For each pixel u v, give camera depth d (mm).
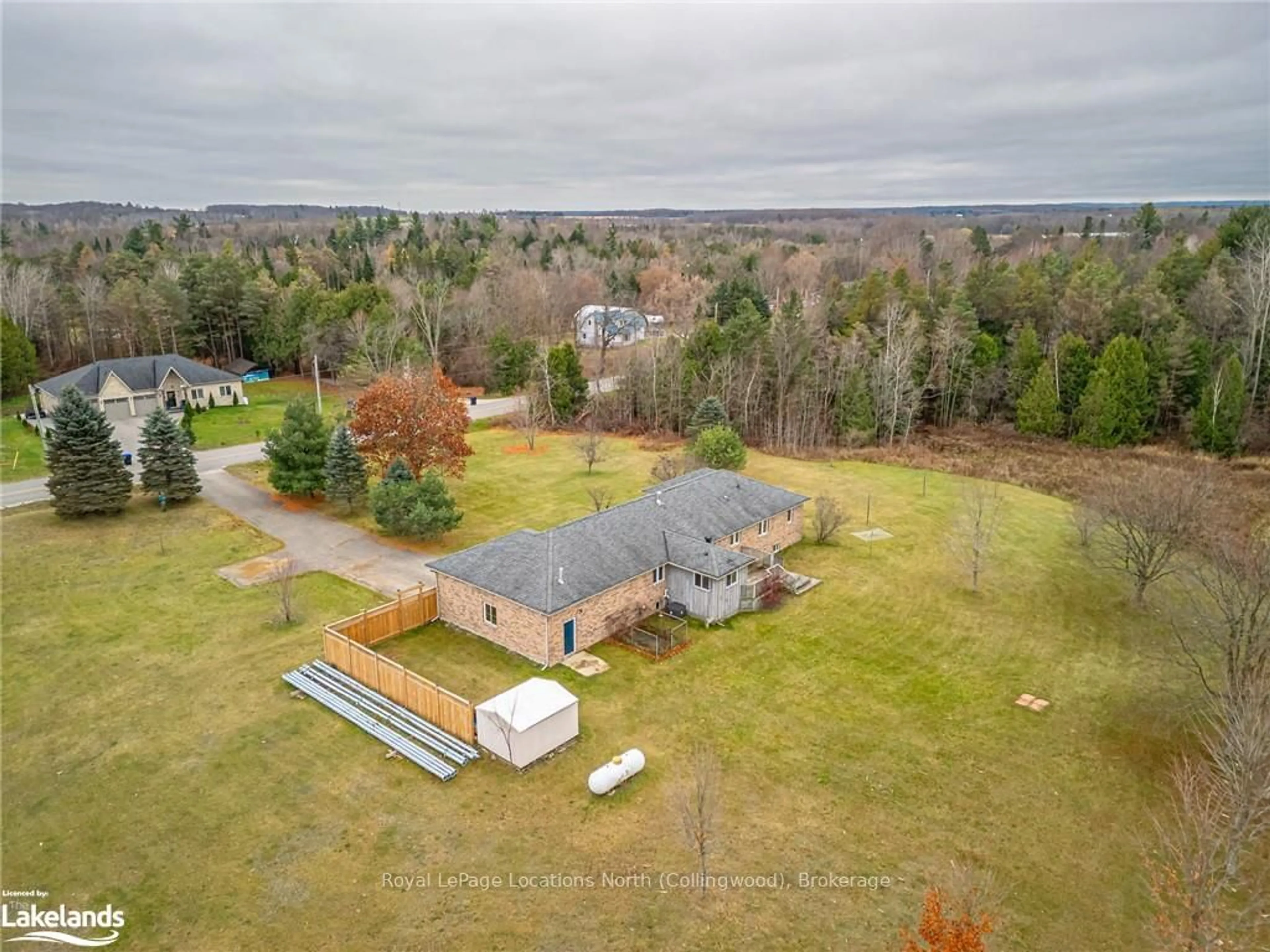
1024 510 42625
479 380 81938
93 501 39000
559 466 51375
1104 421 55531
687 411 62156
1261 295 56281
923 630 28703
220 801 19609
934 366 63969
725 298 90625
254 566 34344
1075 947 15422
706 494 34906
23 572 33312
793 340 61875
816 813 19109
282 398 74875
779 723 22906
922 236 151000
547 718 21078
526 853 17859
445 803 19516
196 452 53469
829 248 154125
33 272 85500
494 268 103938
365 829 18656
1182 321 58250
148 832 18578
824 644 27625
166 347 83938
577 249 139750
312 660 26422
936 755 21422
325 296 86000
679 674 25594
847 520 40625
